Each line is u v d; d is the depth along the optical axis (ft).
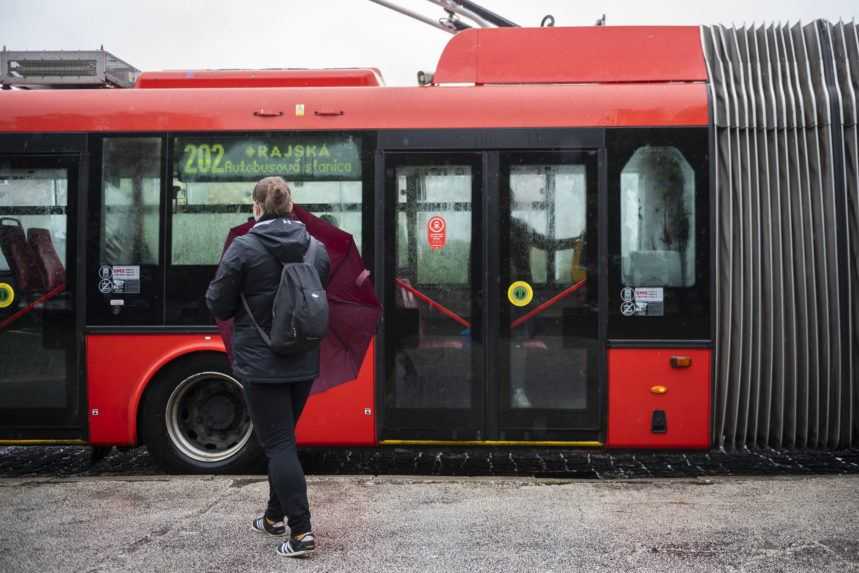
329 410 20.47
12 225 20.70
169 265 20.51
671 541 14.48
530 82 21.15
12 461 23.61
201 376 20.56
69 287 20.57
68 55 22.52
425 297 20.47
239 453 20.58
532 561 13.56
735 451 21.30
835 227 20.17
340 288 16.31
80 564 13.47
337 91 20.92
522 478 18.92
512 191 20.47
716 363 20.07
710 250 20.10
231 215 20.61
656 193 20.25
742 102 20.58
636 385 20.04
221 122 20.75
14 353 20.63
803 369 20.29
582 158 20.39
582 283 20.26
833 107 20.43
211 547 14.25
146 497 17.40
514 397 20.34
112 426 20.42
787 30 21.21
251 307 13.48
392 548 14.17
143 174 20.68
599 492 17.67
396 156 20.61
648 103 20.43
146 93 20.97
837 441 20.26
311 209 20.63
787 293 20.27
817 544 14.25
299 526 13.60
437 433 20.40
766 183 20.35
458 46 21.38
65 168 20.72
